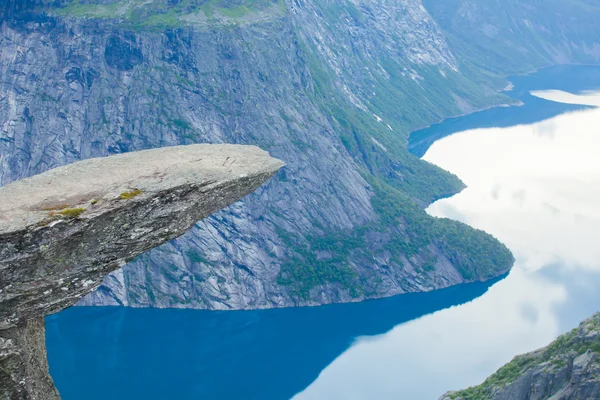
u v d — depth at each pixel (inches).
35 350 1170.6
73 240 1125.1
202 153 1304.1
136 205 1163.9
